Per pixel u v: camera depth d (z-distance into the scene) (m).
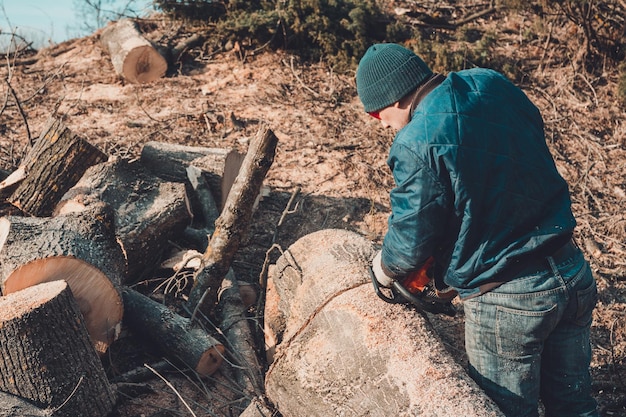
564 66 7.64
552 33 7.96
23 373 3.08
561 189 2.65
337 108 6.98
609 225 5.32
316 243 3.70
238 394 3.65
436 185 2.48
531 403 2.76
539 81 7.43
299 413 3.22
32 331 3.04
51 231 3.59
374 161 6.04
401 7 8.59
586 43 7.42
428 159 2.46
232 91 7.31
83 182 4.41
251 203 3.87
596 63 7.58
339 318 3.14
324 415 3.08
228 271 4.23
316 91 7.30
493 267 2.58
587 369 2.88
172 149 5.13
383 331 3.01
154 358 3.90
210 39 8.27
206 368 3.73
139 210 4.37
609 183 5.95
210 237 4.59
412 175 2.49
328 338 3.15
